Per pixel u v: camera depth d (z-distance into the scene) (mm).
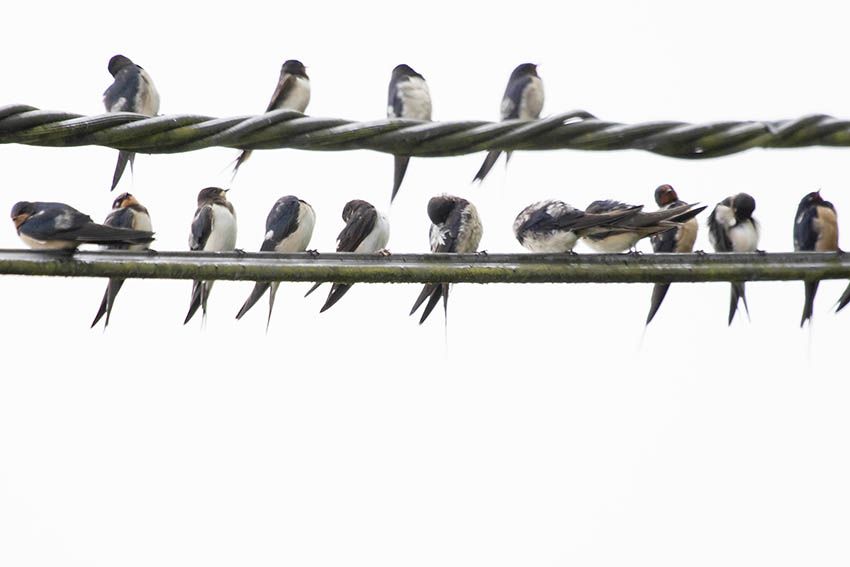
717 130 11977
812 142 12188
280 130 11461
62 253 11023
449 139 11711
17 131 11062
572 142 11859
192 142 11391
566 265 12023
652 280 12211
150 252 11203
